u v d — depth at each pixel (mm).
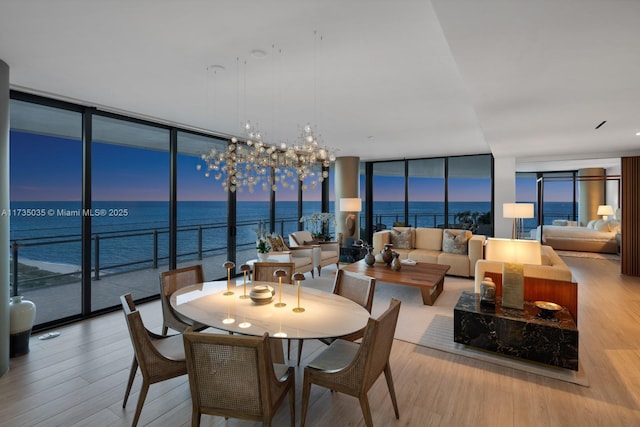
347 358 2062
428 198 8148
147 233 5867
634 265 5820
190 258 6605
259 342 1510
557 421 2029
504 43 2016
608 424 2002
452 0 1561
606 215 8836
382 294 4789
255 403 1591
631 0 1557
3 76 2600
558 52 2143
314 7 1910
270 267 3324
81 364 2727
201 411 1675
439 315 3875
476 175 7594
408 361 2791
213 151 3592
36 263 5078
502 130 4504
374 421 2029
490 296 3088
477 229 7547
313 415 2092
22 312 2859
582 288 5027
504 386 2412
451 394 2314
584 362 2744
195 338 1572
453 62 2682
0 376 2523
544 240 8727
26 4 1868
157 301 4383
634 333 3320
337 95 3512
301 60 2645
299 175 3762
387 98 3617
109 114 4113
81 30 2174
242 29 2170
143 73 2908
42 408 2152
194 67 2775
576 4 1593
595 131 4555
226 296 2617
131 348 3025
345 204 7047
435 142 6160
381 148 6824
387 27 2137
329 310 2287
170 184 4820
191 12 1962
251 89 3328
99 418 2059
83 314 3713
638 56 2197
